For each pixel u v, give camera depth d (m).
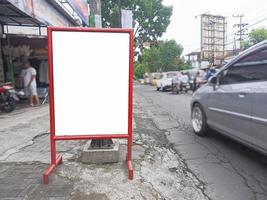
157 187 3.82
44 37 13.53
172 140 6.20
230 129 5.28
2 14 10.50
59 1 14.94
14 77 13.23
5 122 7.88
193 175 4.27
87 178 3.97
